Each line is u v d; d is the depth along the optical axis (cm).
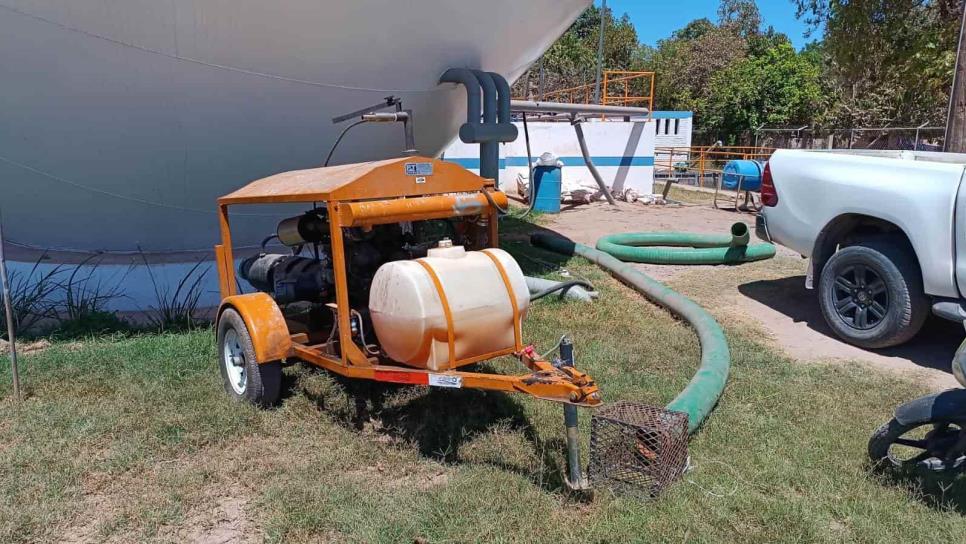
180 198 706
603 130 1664
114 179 665
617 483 328
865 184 564
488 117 733
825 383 481
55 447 383
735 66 3431
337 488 336
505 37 745
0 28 522
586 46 4394
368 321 425
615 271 816
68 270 695
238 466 363
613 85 3916
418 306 339
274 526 305
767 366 512
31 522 312
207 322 643
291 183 436
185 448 384
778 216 658
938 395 326
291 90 638
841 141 2402
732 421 411
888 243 548
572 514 315
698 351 541
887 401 448
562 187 1578
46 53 545
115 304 698
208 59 580
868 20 1309
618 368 502
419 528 302
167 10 538
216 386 469
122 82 578
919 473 340
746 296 732
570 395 305
